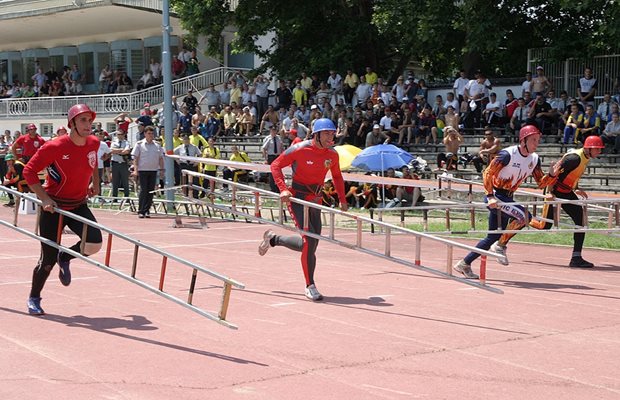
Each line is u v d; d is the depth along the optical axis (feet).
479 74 80.07
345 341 21.40
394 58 112.98
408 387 17.26
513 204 31.86
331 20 103.50
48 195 23.34
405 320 24.29
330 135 27.07
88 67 136.36
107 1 108.68
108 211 68.69
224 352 20.02
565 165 35.14
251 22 101.19
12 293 28.17
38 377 17.56
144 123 80.74
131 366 18.53
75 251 23.77
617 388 17.38
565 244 46.16
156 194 71.87
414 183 52.75
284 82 96.84
